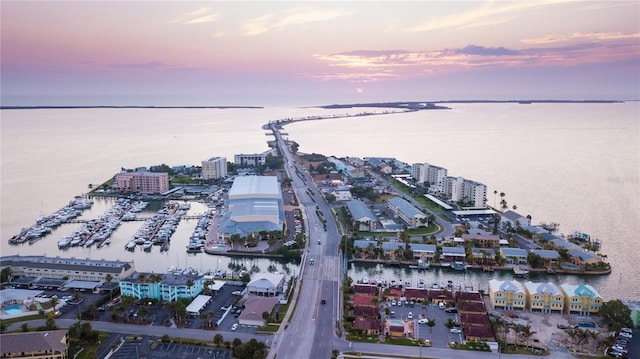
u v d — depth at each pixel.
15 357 172.38
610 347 182.25
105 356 179.00
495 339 188.12
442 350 184.12
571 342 188.38
